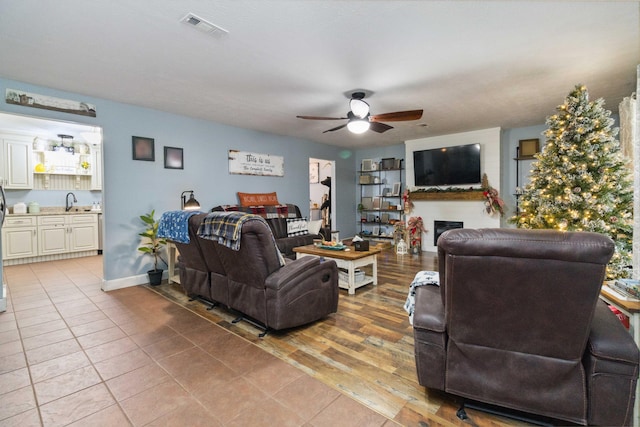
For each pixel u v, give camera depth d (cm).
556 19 198
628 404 122
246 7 183
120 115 364
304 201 608
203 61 255
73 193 602
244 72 278
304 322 249
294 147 587
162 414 154
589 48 238
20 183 532
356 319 273
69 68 268
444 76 290
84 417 152
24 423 147
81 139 588
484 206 531
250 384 179
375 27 206
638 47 236
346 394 170
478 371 143
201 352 216
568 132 297
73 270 462
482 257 123
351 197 732
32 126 491
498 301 128
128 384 179
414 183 613
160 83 304
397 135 571
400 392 171
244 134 501
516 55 249
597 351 124
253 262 232
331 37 219
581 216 295
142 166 385
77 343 230
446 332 149
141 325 262
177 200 419
